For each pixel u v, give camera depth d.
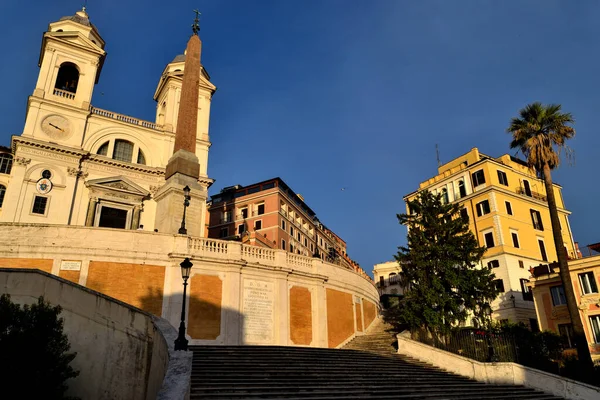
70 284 16.88
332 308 30.98
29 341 13.93
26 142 35.69
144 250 24.58
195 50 42.22
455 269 27.28
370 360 20.78
